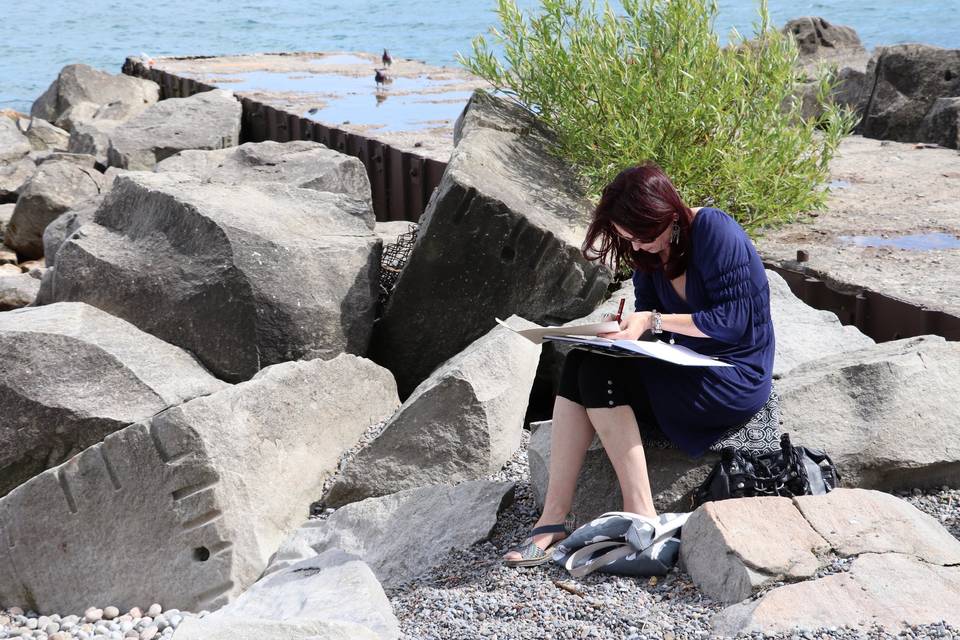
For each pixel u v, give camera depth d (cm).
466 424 478
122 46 5081
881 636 291
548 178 714
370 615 345
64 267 626
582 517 398
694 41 719
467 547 408
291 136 1545
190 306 593
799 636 294
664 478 390
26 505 445
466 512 427
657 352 346
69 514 439
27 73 4006
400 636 338
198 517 422
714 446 374
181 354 573
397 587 396
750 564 322
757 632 297
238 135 1622
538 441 432
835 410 419
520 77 809
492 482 443
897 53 1259
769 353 379
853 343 544
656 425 382
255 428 461
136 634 404
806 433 413
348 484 485
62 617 445
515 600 351
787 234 793
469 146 695
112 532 434
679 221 367
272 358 598
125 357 535
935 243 746
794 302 589
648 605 335
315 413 509
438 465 479
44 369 522
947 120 1167
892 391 421
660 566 352
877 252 728
